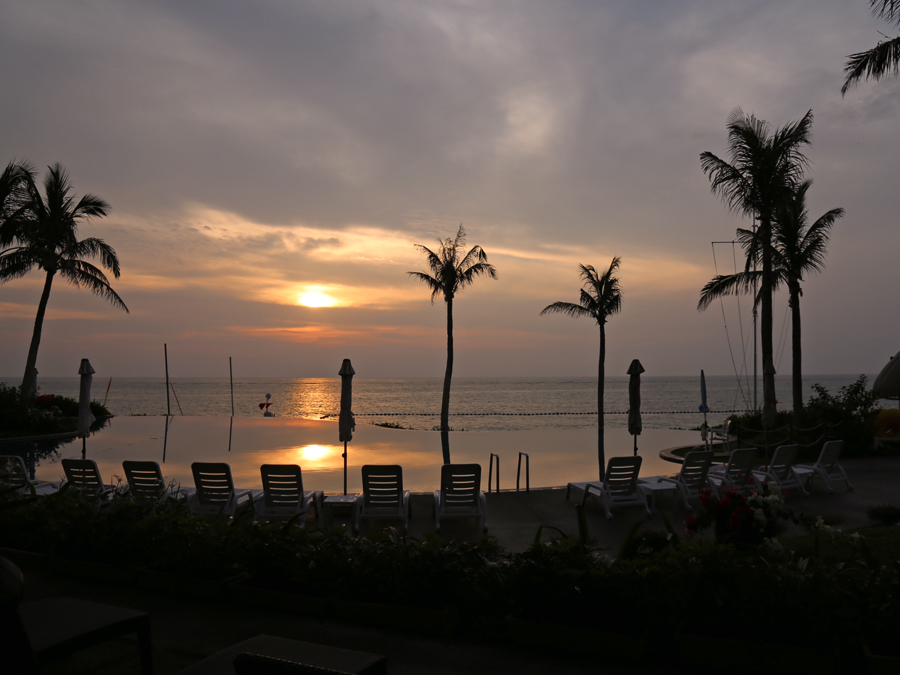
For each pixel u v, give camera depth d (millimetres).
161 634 3816
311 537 4480
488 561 4020
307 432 21297
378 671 2508
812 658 3180
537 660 3461
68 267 22594
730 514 4852
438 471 13234
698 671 3324
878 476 11797
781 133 16234
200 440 18625
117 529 4898
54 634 2627
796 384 17203
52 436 19125
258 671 1643
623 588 3547
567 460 15438
